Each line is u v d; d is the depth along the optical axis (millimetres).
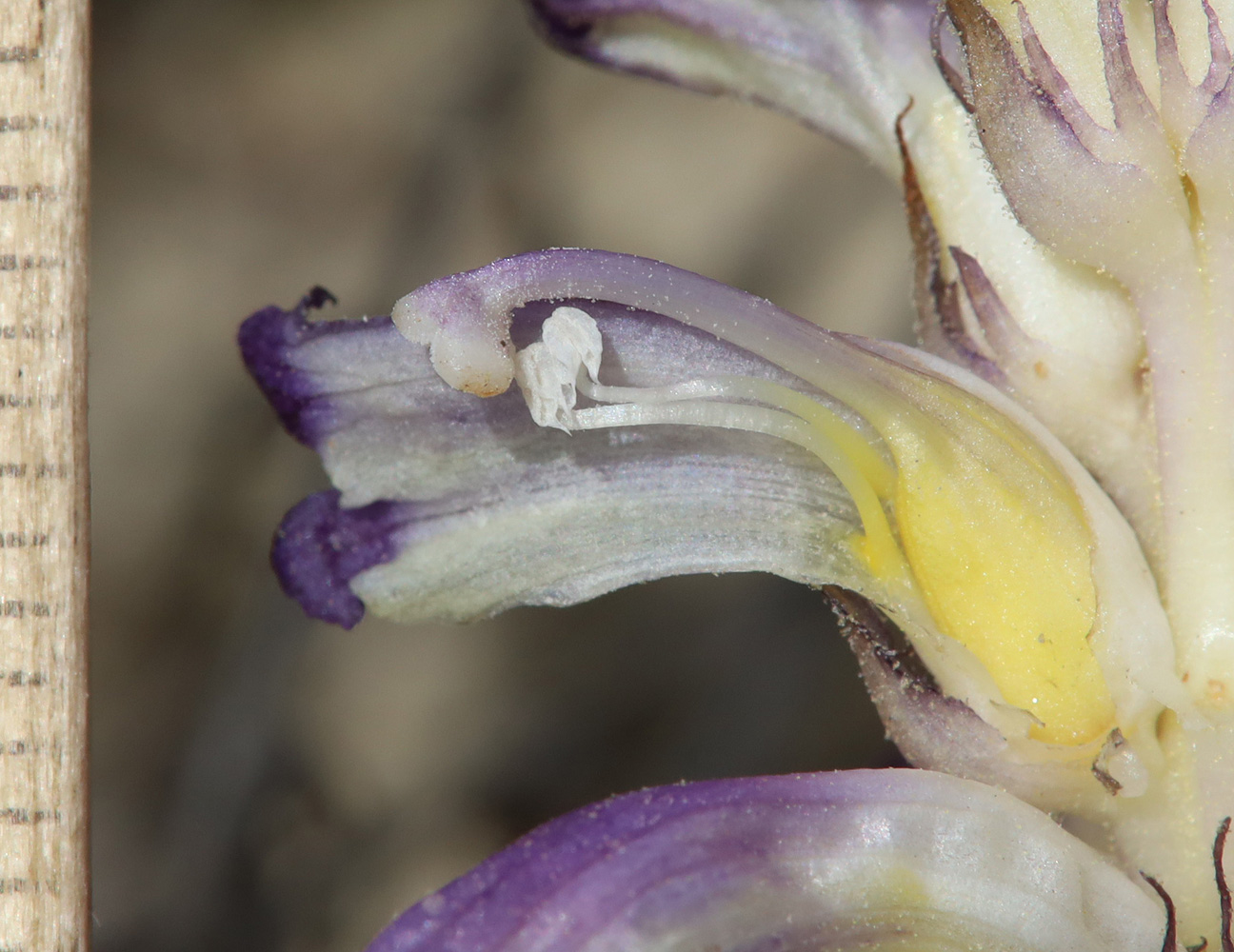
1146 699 75
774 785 75
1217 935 75
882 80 82
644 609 168
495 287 75
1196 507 76
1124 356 77
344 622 78
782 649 161
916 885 74
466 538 78
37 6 73
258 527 180
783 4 83
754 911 74
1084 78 75
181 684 172
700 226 188
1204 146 75
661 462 77
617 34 85
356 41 204
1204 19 75
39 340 73
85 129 73
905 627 76
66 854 73
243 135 200
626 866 73
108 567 176
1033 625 75
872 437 76
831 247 182
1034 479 75
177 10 207
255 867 160
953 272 78
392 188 196
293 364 77
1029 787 76
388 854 162
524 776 164
